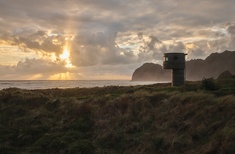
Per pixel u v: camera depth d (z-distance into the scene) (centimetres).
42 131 1928
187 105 1861
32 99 2573
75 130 1898
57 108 2345
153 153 1479
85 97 2867
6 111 2342
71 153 1566
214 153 1300
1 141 1786
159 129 1702
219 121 1558
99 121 1953
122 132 1769
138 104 2095
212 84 2567
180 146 1463
